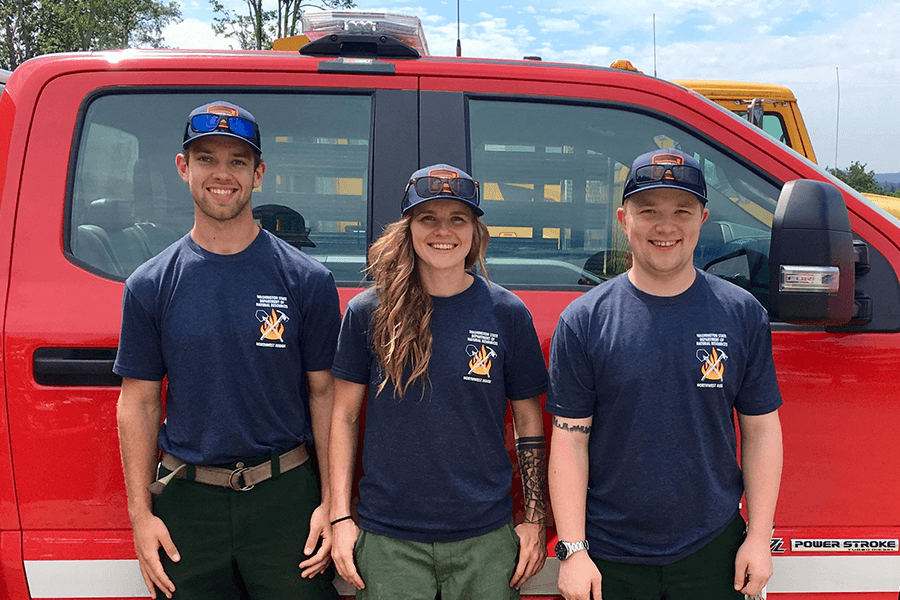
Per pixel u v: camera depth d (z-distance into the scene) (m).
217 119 1.50
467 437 1.55
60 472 1.68
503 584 1.58
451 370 1.53
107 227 1.77
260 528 1.60
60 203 1.73
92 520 1.69
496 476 1.60
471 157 1.85
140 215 1.81
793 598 1.77
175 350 1.54
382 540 1.57
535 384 1.62
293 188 1.84
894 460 1.75
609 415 1.52
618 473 1.52
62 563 1.68
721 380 1.48
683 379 1.47
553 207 1.88
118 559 1.69
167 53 1.85
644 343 1.48
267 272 1.58
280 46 2.28
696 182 1.45
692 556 1.52
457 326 1.55
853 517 1.76
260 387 1.56
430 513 1.56
